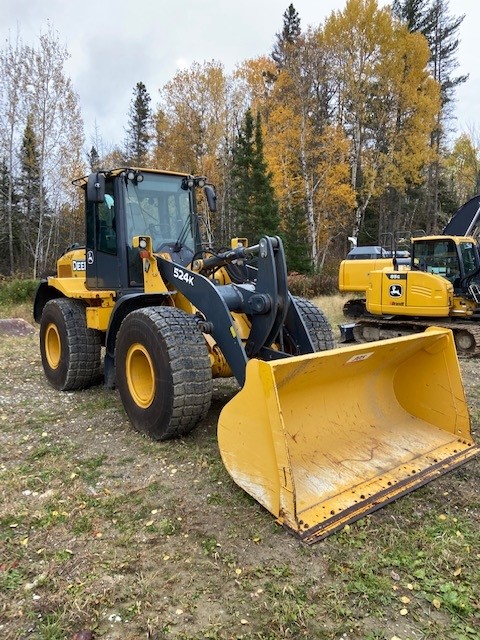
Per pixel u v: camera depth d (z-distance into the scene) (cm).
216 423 442
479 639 205
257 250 404
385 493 307
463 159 3806
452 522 286
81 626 213
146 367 421
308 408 346
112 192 505
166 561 254
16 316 1364
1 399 539
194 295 409
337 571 244
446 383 377
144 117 4128
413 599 228
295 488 289
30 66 2075
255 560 254
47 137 2122
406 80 2523
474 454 357
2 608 222
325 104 2892
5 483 339
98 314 521
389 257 1398
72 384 559
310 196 2323
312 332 471
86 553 262
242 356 367
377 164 2555
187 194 537
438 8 3197
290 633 208
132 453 387
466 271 888
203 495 319
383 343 337
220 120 2877
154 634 208
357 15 2456
